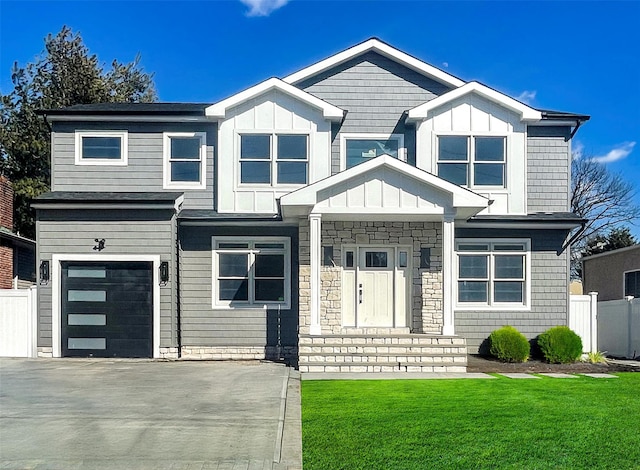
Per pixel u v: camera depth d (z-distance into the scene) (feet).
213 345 48.03
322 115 49.01
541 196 50.90
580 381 35.91
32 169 94.43
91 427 22.95
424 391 31.40
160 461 18.89
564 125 51.11
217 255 48.70
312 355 40.55
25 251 68.39
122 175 49.73
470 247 49.98
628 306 56.24
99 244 46.14
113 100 101.60
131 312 46.62
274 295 48.78
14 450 19.94
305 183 48.78
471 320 49.42
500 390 31.83
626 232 133.49
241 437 21.57
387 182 42.50
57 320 46.24
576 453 19.74
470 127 49.73
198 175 49.98
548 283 49.98
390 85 51.26
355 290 48.06
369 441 20.99
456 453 19.63
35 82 96.89
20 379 34.91
